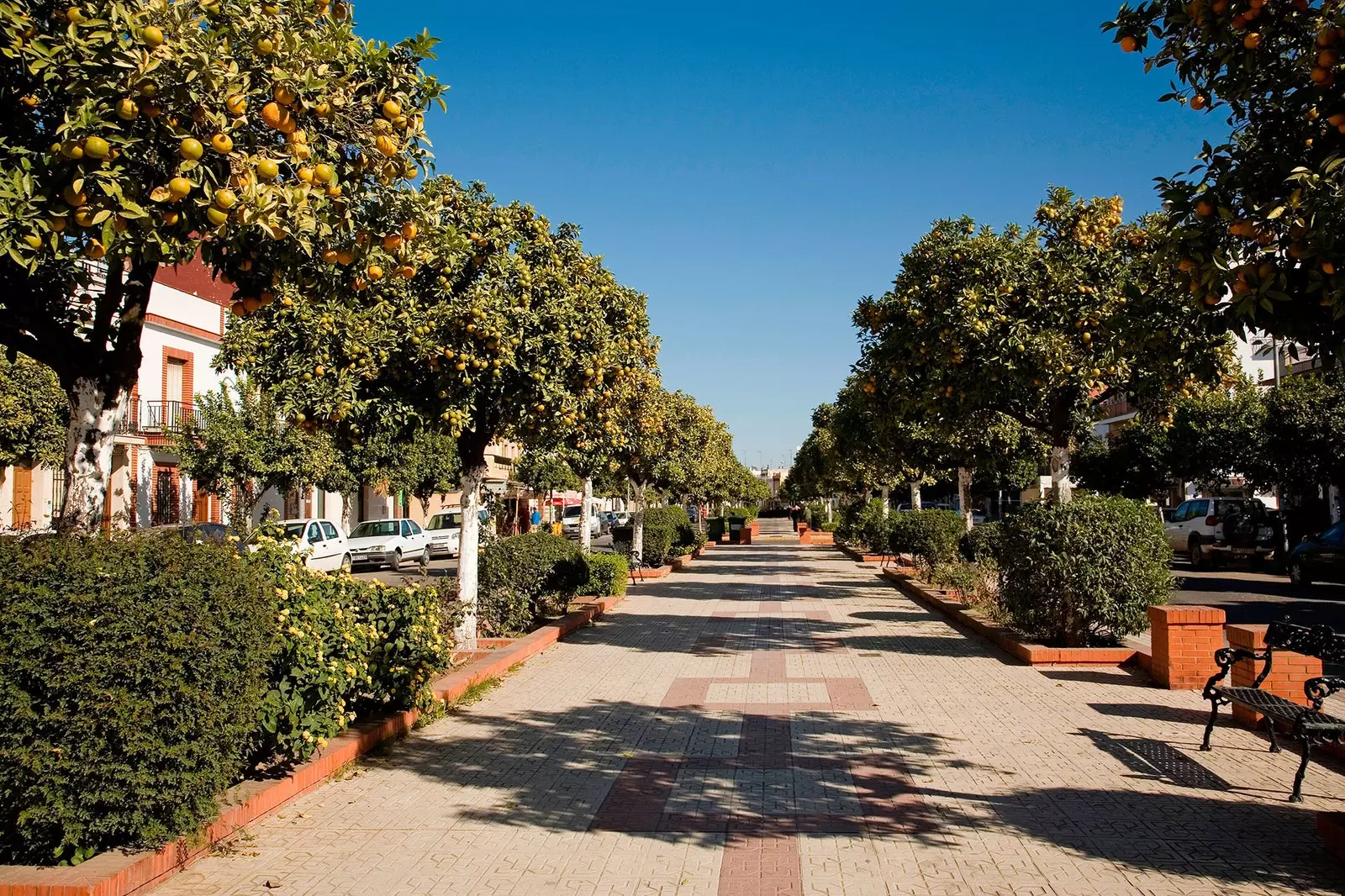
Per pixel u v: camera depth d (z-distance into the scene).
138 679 4.55
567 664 11.06
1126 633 10.61
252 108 5.21
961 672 10.24
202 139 4.96
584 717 8.35
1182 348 6.77
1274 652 7.73
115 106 4.75
